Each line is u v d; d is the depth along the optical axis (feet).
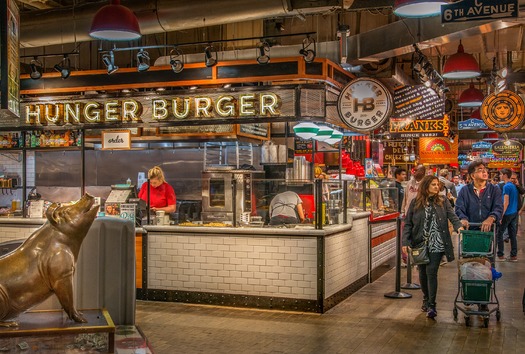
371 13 38.19
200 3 30.17
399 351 19.30
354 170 46.37
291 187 25.43
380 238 34.01
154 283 26.73
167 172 41.24
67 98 32.04
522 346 19.95
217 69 29.53
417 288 29.91
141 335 10.36
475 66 33.50
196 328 22.07
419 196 23.98
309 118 28.55
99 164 42.78
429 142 70.23
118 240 10.94
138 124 30.81
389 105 28.25
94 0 36.91
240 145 39.63
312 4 29.07
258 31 41.83
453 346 19.92
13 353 8.57
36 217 29.22
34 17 33.53
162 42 45.39
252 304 25.27
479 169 26.27
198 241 26.05
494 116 38.75
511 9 19.58
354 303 26.50
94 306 10.84
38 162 43.70
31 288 8.98
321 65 28.78
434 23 29.60
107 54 33.14
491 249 23.80
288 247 24.76
